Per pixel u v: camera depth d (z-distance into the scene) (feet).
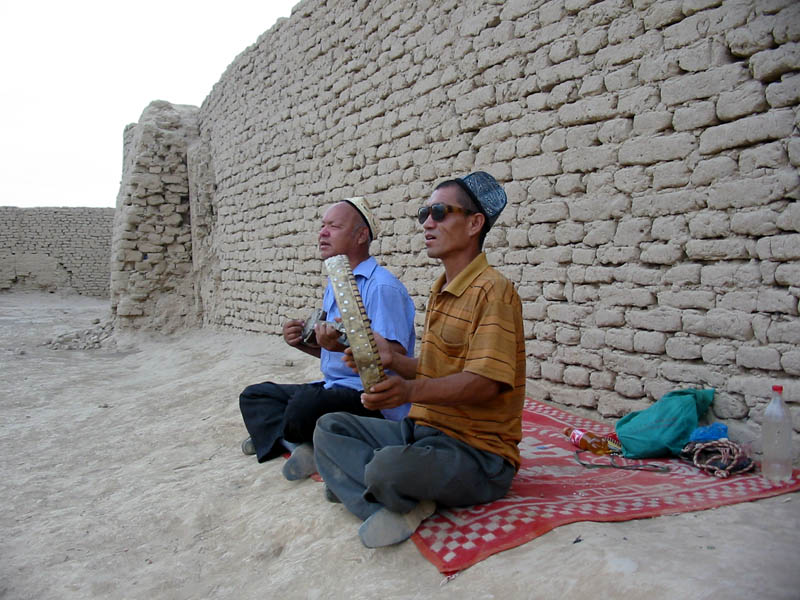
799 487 9.72
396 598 7.47
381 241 24.03
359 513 9.28
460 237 8.93
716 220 12.66
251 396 13.94
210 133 43.16
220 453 15.83
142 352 39.47
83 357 38.34
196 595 8.98
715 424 11.84
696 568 6.66
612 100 14.76
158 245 44.78
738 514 8.52
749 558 6.89
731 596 6.01
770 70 11.84
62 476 15.94
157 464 15.74
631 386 14.39
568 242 15.94
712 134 12.74
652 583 6.41
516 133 17.51
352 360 7.77
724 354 12.53
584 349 15.52
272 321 34.06
